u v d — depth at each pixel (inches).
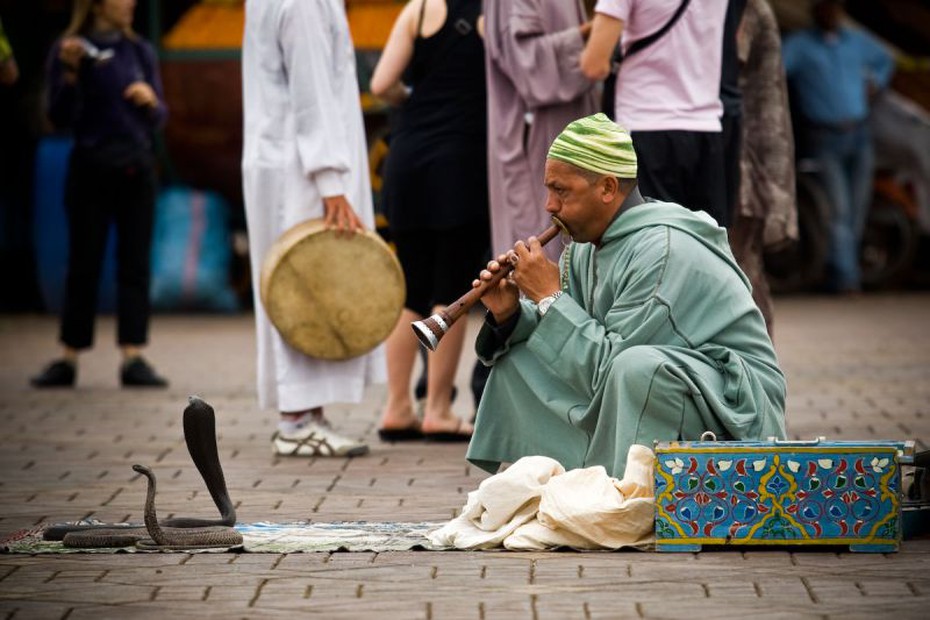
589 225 494.6
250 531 498.3
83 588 428.8
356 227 653.9
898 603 405.4
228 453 676.1
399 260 708.7
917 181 1504.7
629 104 617.0
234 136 1370.6
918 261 1593.3
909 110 1489.9
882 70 1460.4
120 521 527.5
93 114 920.3
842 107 1432.1
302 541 480.7
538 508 477.1
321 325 651.5
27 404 850.1
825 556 453.7
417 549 471.8
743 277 500.7
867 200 1482.5
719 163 618.8
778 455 454.6
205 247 1412.4
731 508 456.4
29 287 1493.6
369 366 674.2
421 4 692.7
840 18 1439.5
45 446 701.3
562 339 488.7
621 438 474.9
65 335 925.8
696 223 494.0
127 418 794.2
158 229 1416.1
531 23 641.0
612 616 396.8
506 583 429.1
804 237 1486.2
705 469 456.4
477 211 692.7
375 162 1035.3
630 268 487.5
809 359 1019.9
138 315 925.2
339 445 660.1
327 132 647.8
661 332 482.9
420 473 618.5
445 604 409.1
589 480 470.0
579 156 486.6
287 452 663.8
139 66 933.8
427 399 710.5
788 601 407.8
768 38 681.6
